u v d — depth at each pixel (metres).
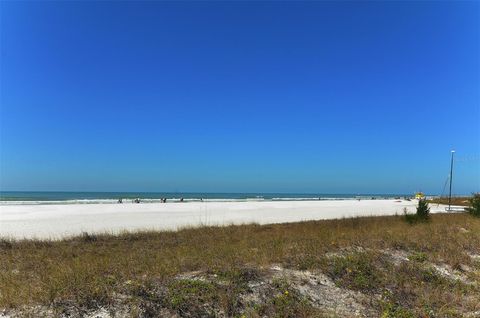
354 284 8.88
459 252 12.25
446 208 46.50
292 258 10.29
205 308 7.11
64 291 7.07
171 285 7.65
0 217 33.12
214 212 40.94
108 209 43.84
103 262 9.90
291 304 7.59
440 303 8.41
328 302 8.06
